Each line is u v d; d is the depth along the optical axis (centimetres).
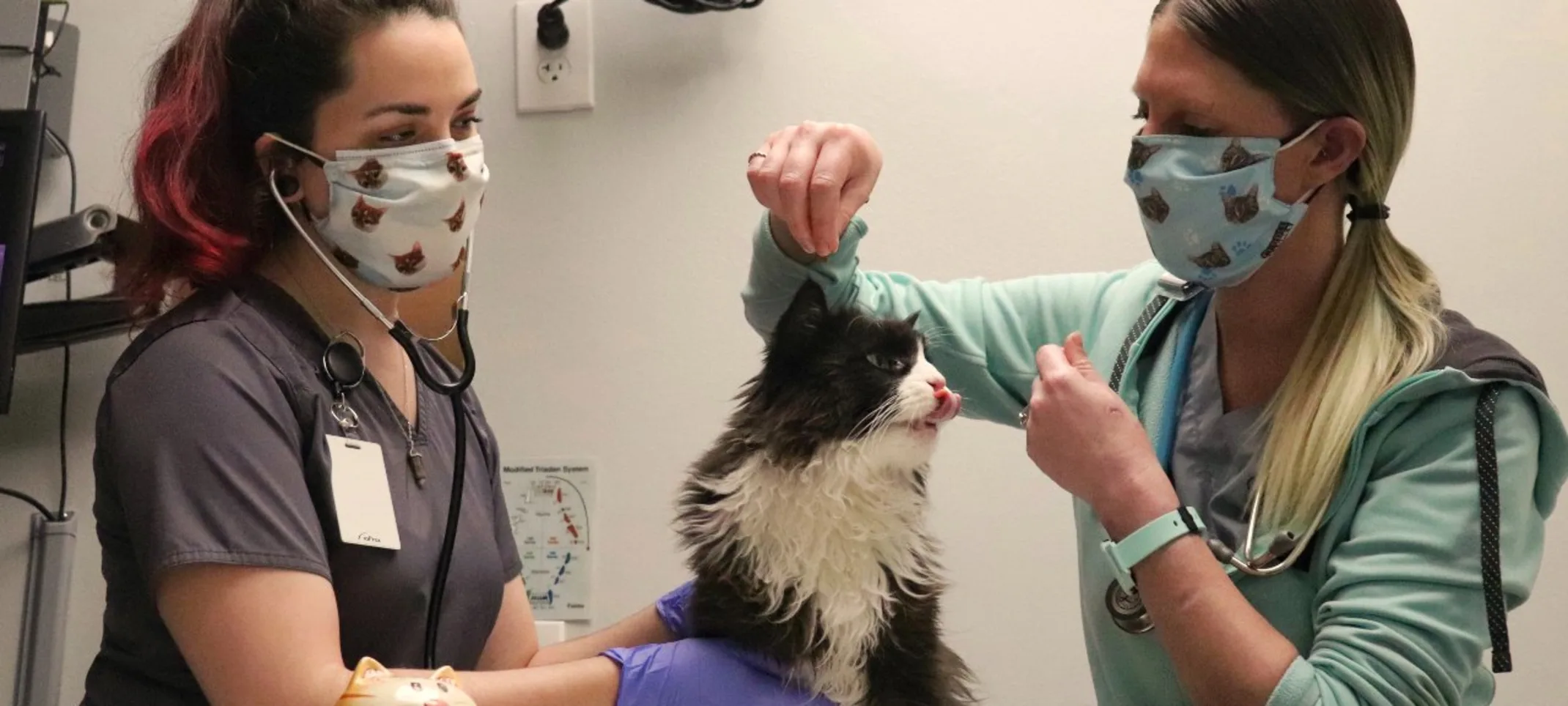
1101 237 195
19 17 193
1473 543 107
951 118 199
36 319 189
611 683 119
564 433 205
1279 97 117
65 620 199
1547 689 183
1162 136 123
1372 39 117
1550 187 188
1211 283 127
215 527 102
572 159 207
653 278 204
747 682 120
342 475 114
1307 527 116
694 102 204
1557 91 188
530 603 197
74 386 204
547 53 207
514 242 207
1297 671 104
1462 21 190
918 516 131
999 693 193
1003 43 199
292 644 100
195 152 117
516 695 113
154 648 112
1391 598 108
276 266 124
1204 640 106
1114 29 196
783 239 141
